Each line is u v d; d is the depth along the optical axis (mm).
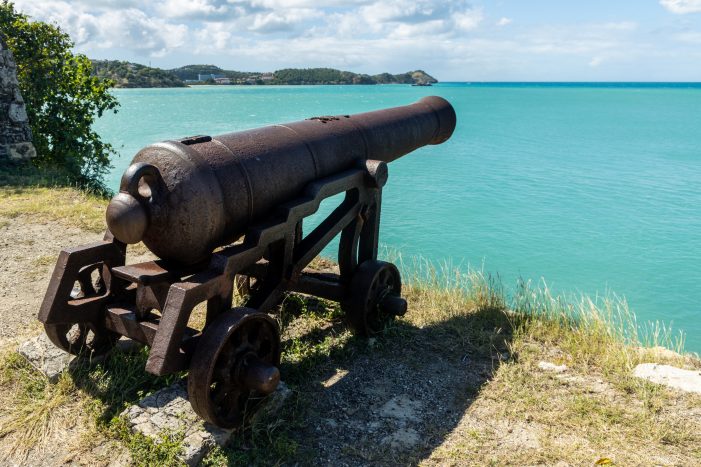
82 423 3264
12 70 10852
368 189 4535
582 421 3422
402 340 4523
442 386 3887
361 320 4348
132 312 3461
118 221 2938
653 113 72062
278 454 3117
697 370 4066
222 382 3100
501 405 3633
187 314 2961
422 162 26641
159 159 3133
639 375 3941
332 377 3973
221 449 3057
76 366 3654
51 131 12047
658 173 24578
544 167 25641
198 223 3104
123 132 35500
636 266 12297
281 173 3705
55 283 3395
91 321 3609
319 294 4512
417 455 3158
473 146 33375
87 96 12477
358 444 3256
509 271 11609
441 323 4887
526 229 14953
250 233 3459
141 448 2990
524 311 5117
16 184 9633
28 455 3014
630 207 17875
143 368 3701
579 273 11773
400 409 3609
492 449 3197
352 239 4477
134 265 3367
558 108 83375
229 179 3309
